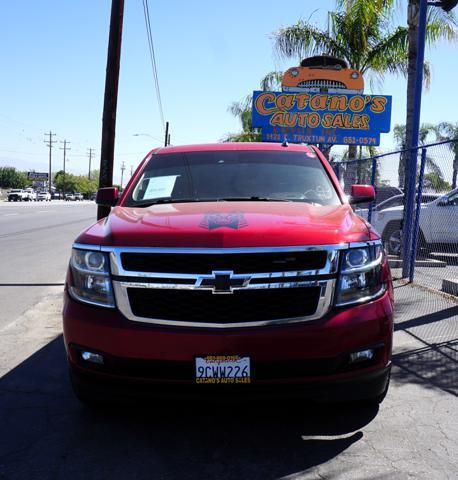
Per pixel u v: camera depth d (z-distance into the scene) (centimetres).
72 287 335
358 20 1487
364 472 292
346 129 1441
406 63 1570
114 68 983
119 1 978
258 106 1452
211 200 428
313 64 1491
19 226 2136
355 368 312
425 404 381
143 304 311
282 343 299
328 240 314
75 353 325
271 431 340
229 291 301
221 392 305
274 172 466
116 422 355
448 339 539
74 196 10569
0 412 375
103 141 988
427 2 856
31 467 301
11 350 521
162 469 298
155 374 309
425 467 296
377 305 319
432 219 1108
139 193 452
